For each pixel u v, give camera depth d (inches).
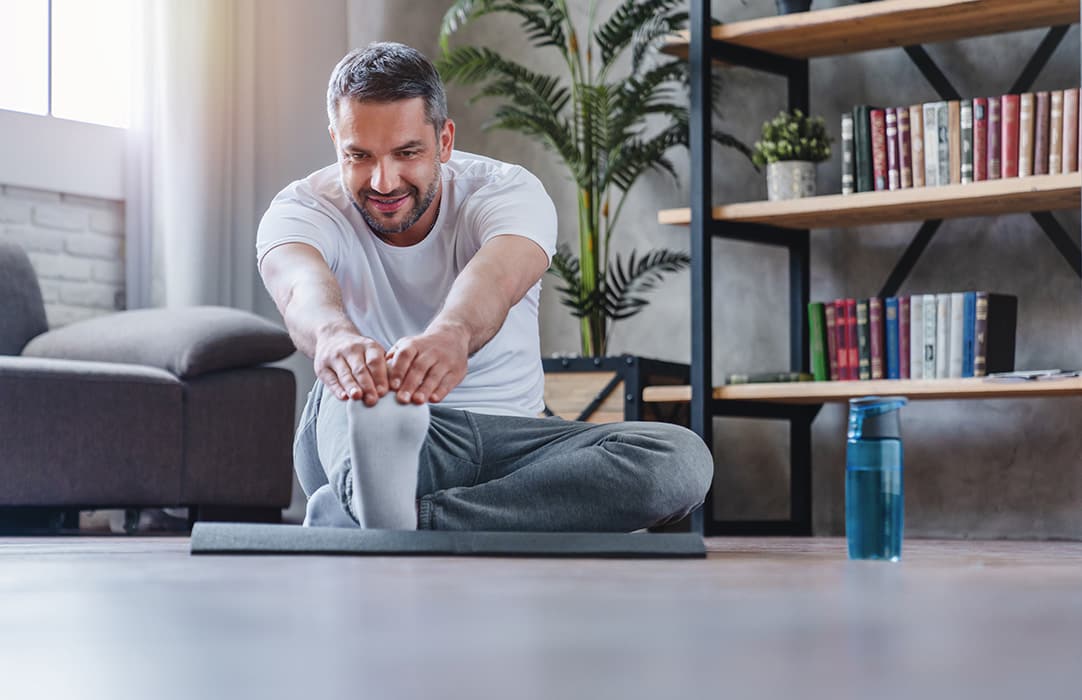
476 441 68.7
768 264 155.9
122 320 144.1
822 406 151.1
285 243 74.4
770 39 141.5
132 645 21.1
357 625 24.8
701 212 136.0
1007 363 131.6
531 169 173.5
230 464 139.1
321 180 78.7
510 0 174.7
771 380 139.6
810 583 40.3
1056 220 136.6
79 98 164.1
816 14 135.9
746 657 19.1
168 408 134.3
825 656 19.3
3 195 156.6
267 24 172.4
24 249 154.8
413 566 48.5
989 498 141.6
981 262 142.3
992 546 109.8
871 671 17.2
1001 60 142.3
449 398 73.4
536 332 79.0
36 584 38.3
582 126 167.6
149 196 165.0
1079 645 21.7
